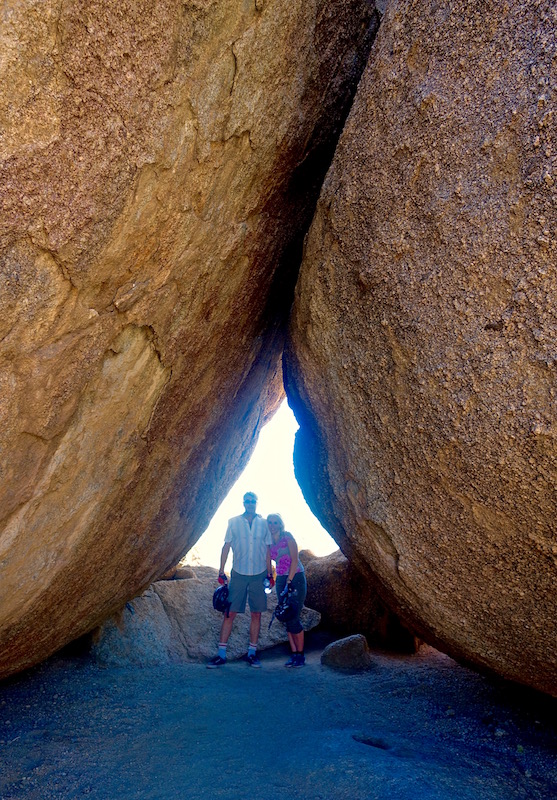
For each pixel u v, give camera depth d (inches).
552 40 95.3
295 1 111.7
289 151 134.7
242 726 152.7
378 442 132.6
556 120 94.3
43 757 132.6
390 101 117.5
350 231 127.0
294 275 183.8
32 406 98.9
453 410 112.7
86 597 164.2
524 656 129.8
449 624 135.3
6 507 105.6
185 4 89.0
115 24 79.8
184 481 189.3
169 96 93.6
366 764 121.3
